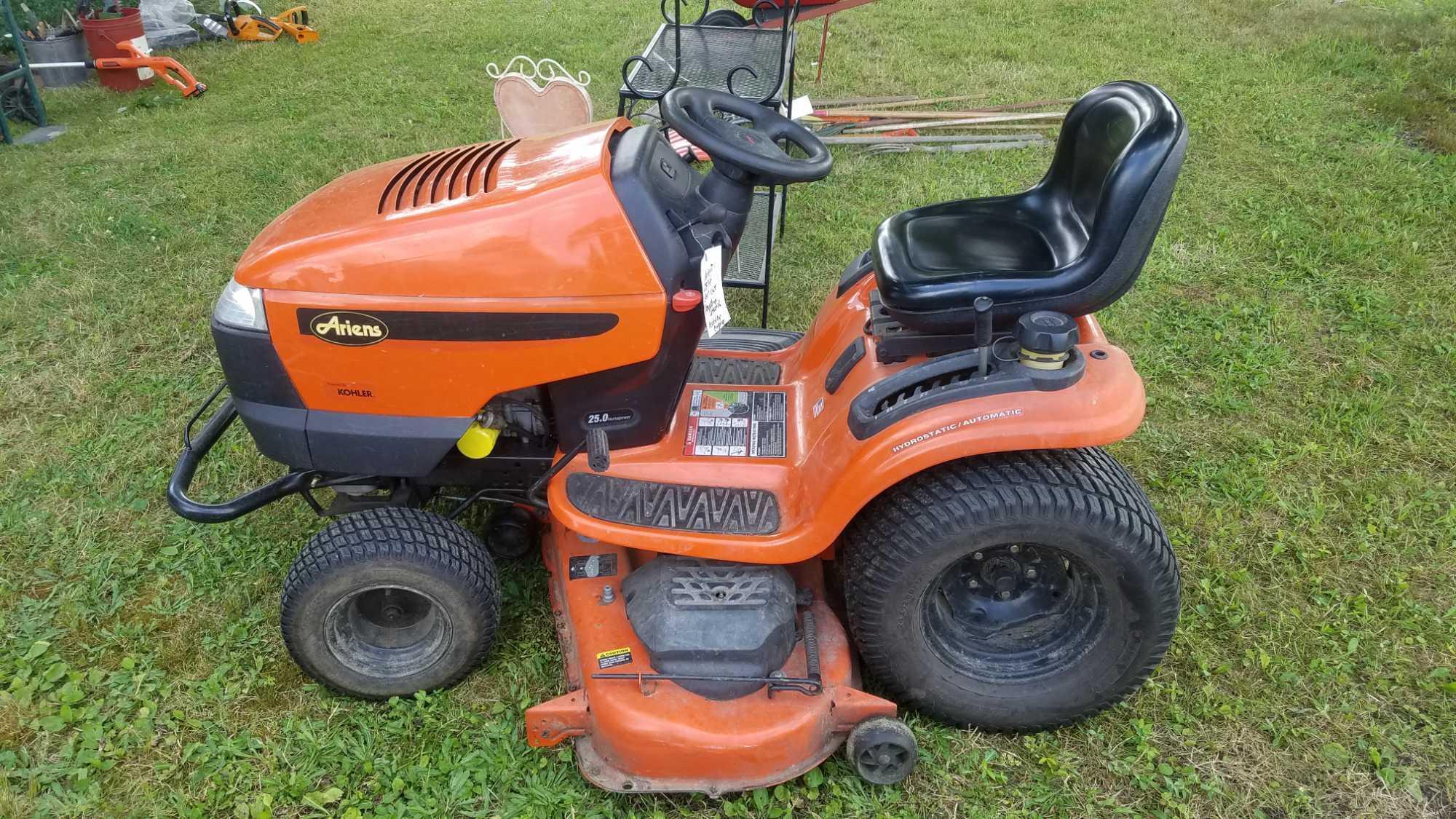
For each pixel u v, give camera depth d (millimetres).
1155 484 3584
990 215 2852
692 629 2396
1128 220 2240
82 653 2902
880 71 7793
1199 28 8641
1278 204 5598
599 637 2521
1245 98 7098
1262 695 2791
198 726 2662
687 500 2570
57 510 3422
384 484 2814
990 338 2297
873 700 2453
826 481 2451
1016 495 2297
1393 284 4832
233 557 3236
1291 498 3529
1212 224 5410
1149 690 2789
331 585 2500
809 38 8562
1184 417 3959
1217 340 4418
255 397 2504
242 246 5184
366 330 2357
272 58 8305
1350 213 5445
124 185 5840
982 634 2609
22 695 2715
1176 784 2523
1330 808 2490
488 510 3367
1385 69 7555
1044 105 6957
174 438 3777
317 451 2527
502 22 9047
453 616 2600
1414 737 2666
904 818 2441
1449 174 5895
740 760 2367
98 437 3787
